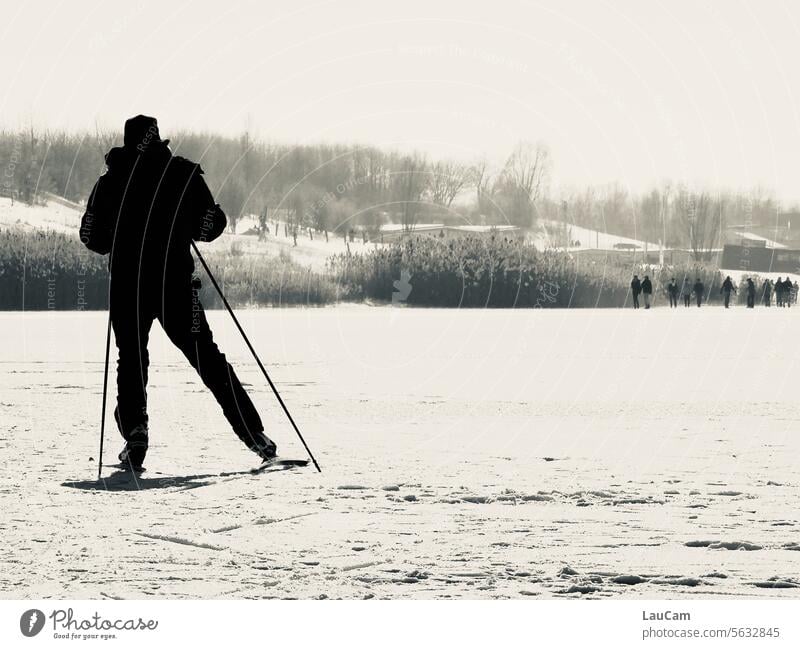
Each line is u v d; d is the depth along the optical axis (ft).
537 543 54.54
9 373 167.32
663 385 152.56
